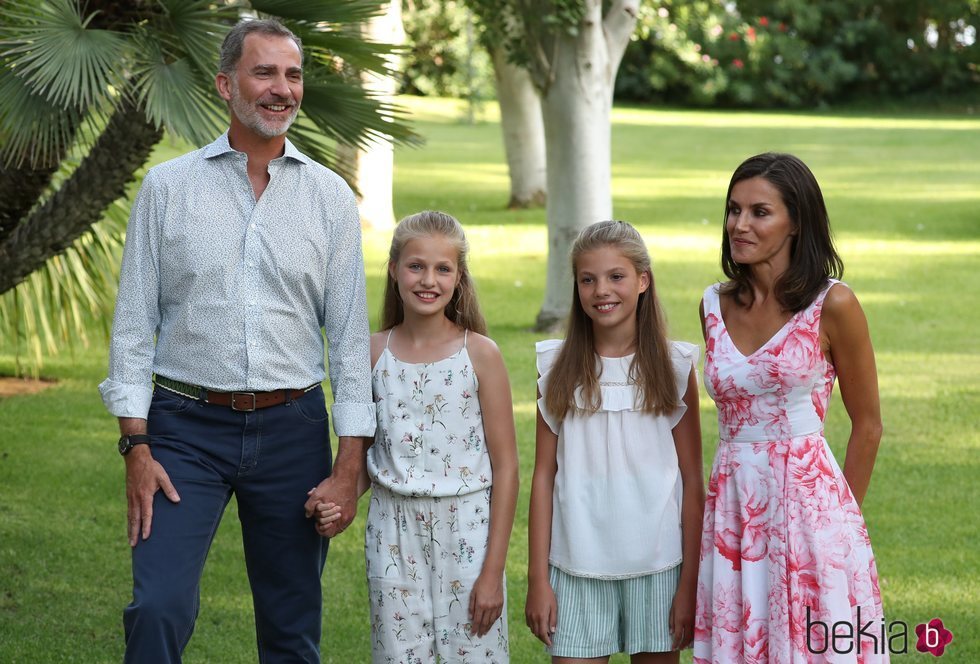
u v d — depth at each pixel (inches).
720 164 864.9
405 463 115.3
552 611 115.6
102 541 187.6
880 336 335.3
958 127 1234.6
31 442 243.4
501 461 116.3
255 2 169.6
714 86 1592.0
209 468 113.6
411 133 178.2
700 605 111.7
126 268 112.9
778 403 108.1
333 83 172.7
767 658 107.5
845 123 1323.8
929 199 645.3
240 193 113.3
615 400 115.0
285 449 115.0
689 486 116.1
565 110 325.1
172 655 108.6
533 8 314.0
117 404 110.9
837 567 106.0
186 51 162.2
